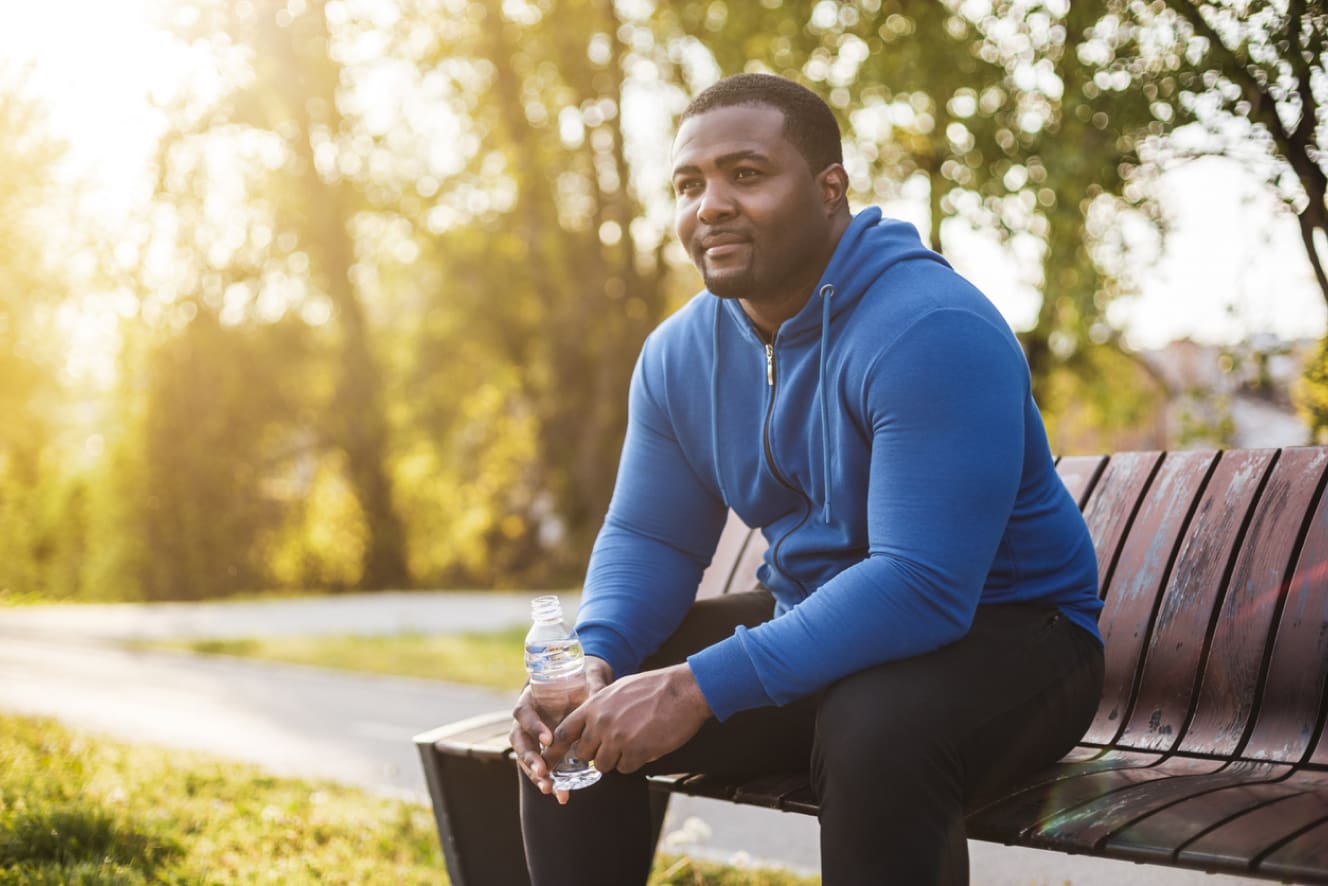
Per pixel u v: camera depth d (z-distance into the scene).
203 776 4.52
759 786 2.13
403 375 23.55
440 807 2.59
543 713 2.15
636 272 20.27
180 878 3.02
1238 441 6.55
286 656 10.63
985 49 8.20
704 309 2.42
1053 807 1.94
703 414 2.40
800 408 2.22
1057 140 7.07
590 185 20.36
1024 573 2.12
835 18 9.66
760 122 2.15
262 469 22.81
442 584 24.11
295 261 22.50
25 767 4.08
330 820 3.92
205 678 9.77
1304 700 2.33
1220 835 1.76
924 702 1.86
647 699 1.98
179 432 22.36
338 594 22.95
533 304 22.66
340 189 22.23
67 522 25.03
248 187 22.11
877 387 2.01
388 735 7.02
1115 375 10.02
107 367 22.28
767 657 1.94
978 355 1.96
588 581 2.45
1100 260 7.51
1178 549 2.65
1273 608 2.44
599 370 20.81
